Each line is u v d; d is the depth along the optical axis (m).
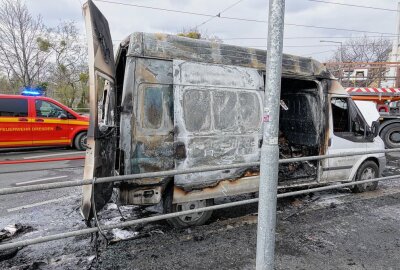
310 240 4.21
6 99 9.60
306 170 5.98
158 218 3.72
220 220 4.86
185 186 4.33
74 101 29.41
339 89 5.85
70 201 5.71
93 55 3.30
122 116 3.94
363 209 5.43
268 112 2.60
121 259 3.67
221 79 4.53
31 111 9.91
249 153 4.78
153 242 4.09
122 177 3.37
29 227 4.58
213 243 4.09
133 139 3.98
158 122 4.12
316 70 5.55
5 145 9.59
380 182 7.33
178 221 4.45
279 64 2.54
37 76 28.42
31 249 3.89
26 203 5.59
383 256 3.80
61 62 29.66
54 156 9.80
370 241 4.20
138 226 4.56
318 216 5.08
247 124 4.75
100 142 3.54
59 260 3.63
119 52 4.61
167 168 4.19
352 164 6.12
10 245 2.85
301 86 6.12
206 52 4.48
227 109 4.58
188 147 4.30
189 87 4.29
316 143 5.86
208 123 4.44
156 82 4.10
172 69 4.21
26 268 3.43
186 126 4.27
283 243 4.11
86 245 4.02
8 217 4.95
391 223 4.83
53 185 3.02
